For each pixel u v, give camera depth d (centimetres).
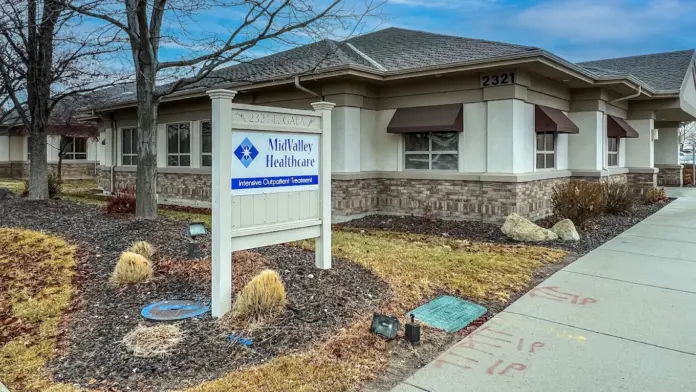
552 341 454
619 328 485
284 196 562
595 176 1345
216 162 483
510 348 439
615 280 657
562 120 1225
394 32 1611
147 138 1008
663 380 376
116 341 437
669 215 1299
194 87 1341
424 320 505
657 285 632
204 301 531
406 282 622
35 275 646
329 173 621
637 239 956
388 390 363
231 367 388
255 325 455
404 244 880
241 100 1411
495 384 372
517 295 600
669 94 1569
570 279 663
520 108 1099
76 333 462
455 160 1174
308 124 589
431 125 1140
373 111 1275
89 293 567
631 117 1711
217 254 482
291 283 574
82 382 371
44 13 1149
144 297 547
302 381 369
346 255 759
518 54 980
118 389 357
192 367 387
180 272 626
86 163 3073
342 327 465
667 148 2289
